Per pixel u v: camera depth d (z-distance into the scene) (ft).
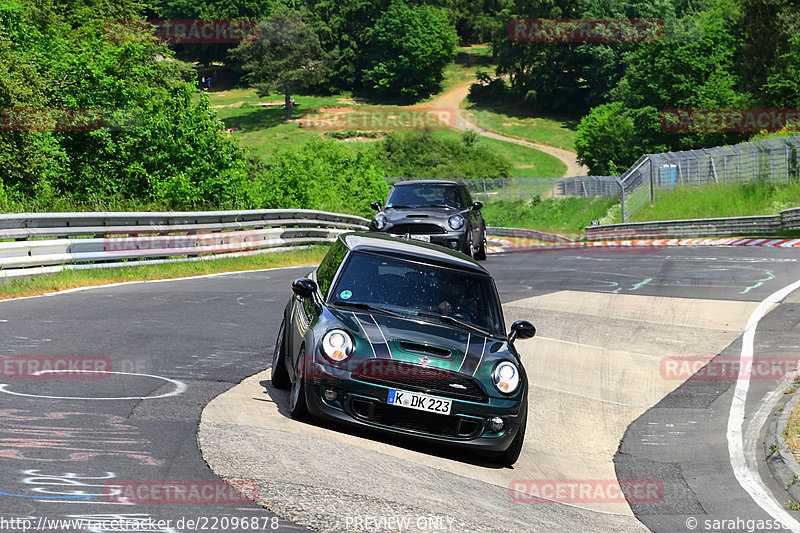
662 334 117.70
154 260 164.25
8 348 75.51
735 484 61.82
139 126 312.71
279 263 195.31
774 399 86.02
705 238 334.24
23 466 43.27
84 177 306.55
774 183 394.93
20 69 292.40
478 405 58.80
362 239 73.31
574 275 178.81
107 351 78.18
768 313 131.34
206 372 73.51
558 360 101.55
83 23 476.13
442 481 52.42
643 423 79.66
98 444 48.62
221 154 308.81
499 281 165.78
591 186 599.16
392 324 61.98
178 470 45.29
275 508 41.19
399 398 58.18
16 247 127.34
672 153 455.63
